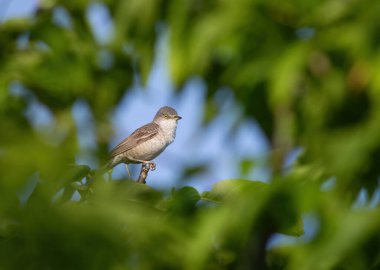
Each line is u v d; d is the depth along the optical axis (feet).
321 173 12.64
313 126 14.06
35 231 15.29
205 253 12.77
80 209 15.76
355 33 13.58
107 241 15.51
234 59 15.20
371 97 13.08
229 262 17.51
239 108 15.07
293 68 13.74
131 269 15.76
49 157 16.38
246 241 14.21
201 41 14.73
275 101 13.62
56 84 30.68
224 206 13.20
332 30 14.11
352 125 13.58
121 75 30.25
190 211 16.44
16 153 16.08
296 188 12.59
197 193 16.29
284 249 18.90
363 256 12.80
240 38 14.93
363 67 13.24
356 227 11.05
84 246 15.40
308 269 11.41
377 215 11.10
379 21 13.15
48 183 16.14
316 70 14.15
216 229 12.76
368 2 13.70
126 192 17.12
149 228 15.97
